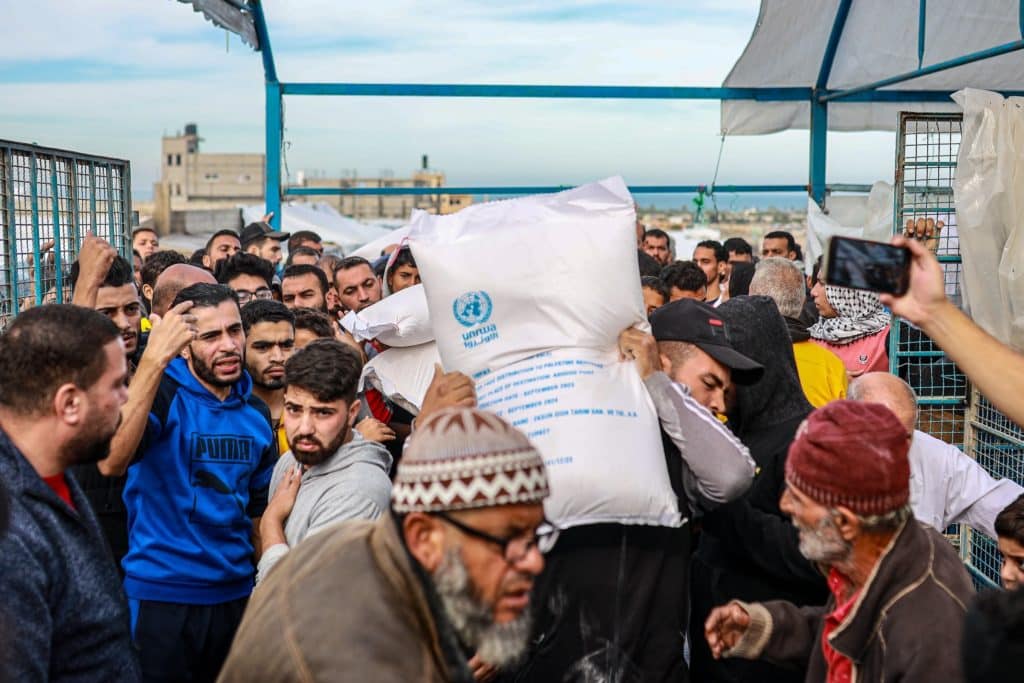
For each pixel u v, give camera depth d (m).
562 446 2.73
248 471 3.60
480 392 2.92
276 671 1.75
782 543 2.79
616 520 2.76
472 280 2.91
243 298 5.57
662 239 9.89
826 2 9.25
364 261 6.12
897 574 2.15
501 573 1.77
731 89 10.01
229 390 3.66
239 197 106.44
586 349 2.86
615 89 9.73
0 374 2.43
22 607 2.22
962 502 3.65
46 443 2.45
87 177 5.08
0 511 2.21
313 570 1.86
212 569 3.44
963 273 5.20
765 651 2.52
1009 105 5.08
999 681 1.42
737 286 6.93
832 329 5.78
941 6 8.32
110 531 3.84
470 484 1.74
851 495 2.11
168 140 106.31
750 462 2.85
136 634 3.35
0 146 4.11
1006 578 3.08
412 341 4.52
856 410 2.18
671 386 2.85
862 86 8.76
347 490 3.26
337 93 9.40
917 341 5.25
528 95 9.53
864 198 10.27
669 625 2.89
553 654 2.84
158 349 3.25
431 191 9.59
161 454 3.43
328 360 3.31
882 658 2.15
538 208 3.00
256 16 8.77
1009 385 2.13
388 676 1.69
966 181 5.14
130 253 5.67
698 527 3.34
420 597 1.78
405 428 4.70
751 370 2.96
